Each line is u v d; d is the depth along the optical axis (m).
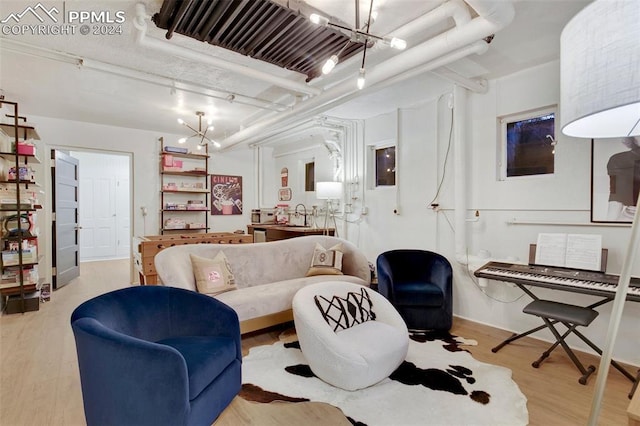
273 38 2.31
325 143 5.37
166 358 1.47
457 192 3.48
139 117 4.80
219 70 3.10
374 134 4.66
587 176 2.81
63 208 5.15
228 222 6.53
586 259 2.65
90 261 7.44
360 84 2.16
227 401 1.90
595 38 0.85
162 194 5.71
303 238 4.03
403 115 4.27
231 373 1.94
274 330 3.30
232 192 6.57
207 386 1.71
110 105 4.21
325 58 2.62
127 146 5.48
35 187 4.37
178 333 2.08
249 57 2.74
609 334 0.84
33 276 3.92
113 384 1.51
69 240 5.38
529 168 3.24
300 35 2.28
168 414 1.49
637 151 2.54
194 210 5.83
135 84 3.47
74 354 2.72
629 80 0.78
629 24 0.78
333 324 2.46
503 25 1.88
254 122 4.91
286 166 6.62
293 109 3.66
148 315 2.02
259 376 2.36
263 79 2.88
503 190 3.32
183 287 2.77
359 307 2.67
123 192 8.03
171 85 3.40
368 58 2.72
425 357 2.64
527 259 3.15
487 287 3.43
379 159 4.75
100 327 1.59
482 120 3.46
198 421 1.60
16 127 3.63
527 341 3.00
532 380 2.30
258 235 6.02
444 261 3.45
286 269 3.76
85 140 5.11
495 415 1.91
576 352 2.78
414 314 3.22
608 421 1.88
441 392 2.13
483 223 3.46
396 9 2.11
